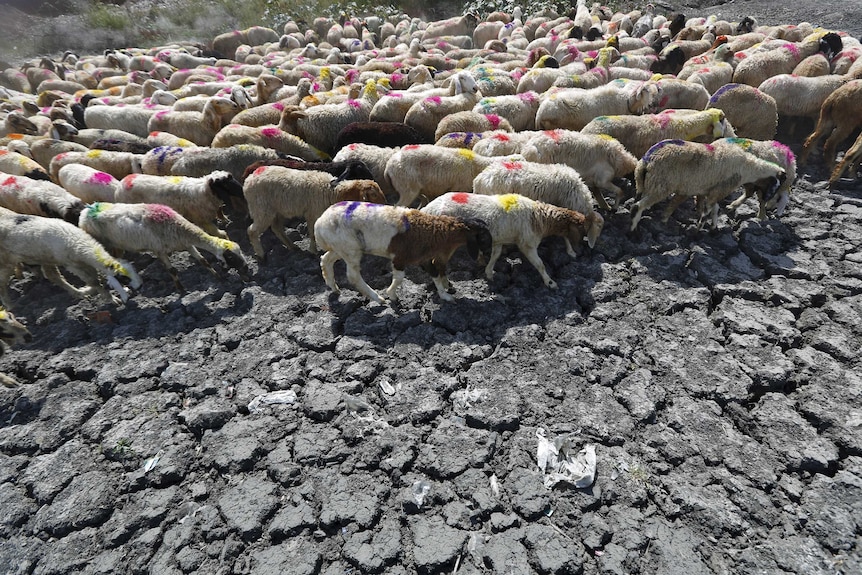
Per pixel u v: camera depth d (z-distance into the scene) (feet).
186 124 14.82
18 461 7.14
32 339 8.98
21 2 34.30
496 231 9.29
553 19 28.86
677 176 10.05
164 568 5.91
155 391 8.04
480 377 7.88
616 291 9.34
